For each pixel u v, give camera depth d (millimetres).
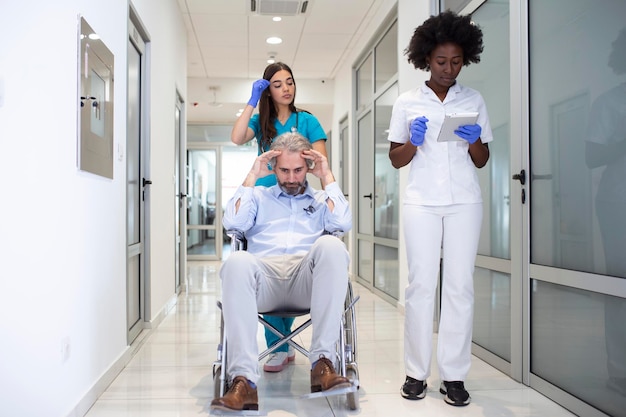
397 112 2287
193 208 10047
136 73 3648
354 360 2252
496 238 2889
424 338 2264
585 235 2061
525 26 2461
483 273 3047
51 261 1814
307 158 2195
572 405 2115
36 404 1694
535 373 2434
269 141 2590
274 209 2316
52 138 1822
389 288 5191
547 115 2318
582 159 2070
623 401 1851
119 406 2213
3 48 1489
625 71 1817
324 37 6238
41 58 1735
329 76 8148
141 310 3701
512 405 2203
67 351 1950
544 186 2342
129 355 2984
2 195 1487
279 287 2129
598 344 1986
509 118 2719
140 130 3764
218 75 7988
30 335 1657
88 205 2223
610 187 1909
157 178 4070
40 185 1728
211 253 10039
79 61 2059
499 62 2822
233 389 1847
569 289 2170
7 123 1512
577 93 2100
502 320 2785
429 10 3732
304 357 3049
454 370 2232
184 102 6090
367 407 2188
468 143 2217
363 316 4379
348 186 7430
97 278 2352
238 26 5848
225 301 1941
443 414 2104
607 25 1911
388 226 5234
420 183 2229
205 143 10039
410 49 2254
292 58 7121
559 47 2223
